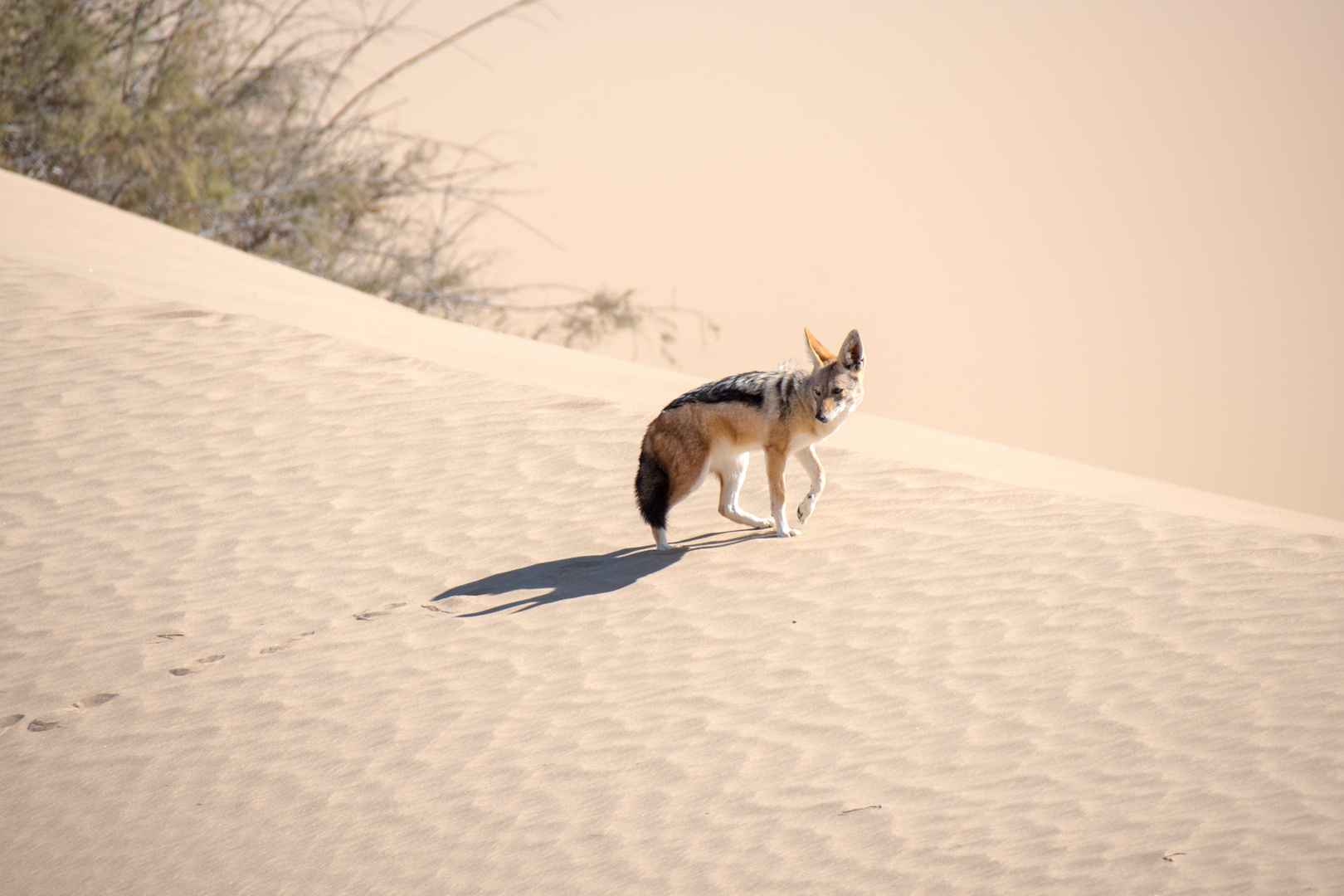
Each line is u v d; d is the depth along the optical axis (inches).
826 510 1115.3
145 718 860.0
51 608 1049.5
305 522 1169.4
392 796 722.2
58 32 3129.9
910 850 593.3
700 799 669.9
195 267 2194.9
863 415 1829.5
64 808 765.9
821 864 593.6
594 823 662.5
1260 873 526.9
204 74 3531.0
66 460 1321.4
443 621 952.3
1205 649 753.0
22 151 3257.9
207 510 1206.3
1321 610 782.5
